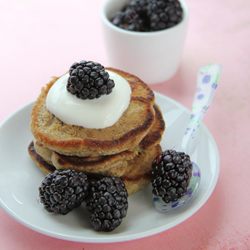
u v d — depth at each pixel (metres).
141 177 0.32
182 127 0.35
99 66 0.30
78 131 0.30
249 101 0.40
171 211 0.30
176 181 0.30
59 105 0.31
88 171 0.31
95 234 0.28
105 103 0.30
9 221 0.31
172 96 0.40
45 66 0.43
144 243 0.30
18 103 0.40
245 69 0.43
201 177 0.32
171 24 0.39
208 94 0.35
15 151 0.33
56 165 0.31
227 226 0.31
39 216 0.29
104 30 0.39
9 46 0.46
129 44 0.38
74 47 0.46
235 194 0.33
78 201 0.29
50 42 0.46
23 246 0.30
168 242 0.30
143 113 0.31
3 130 0.34
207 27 0.47
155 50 0.38
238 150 0.36
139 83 0.34
